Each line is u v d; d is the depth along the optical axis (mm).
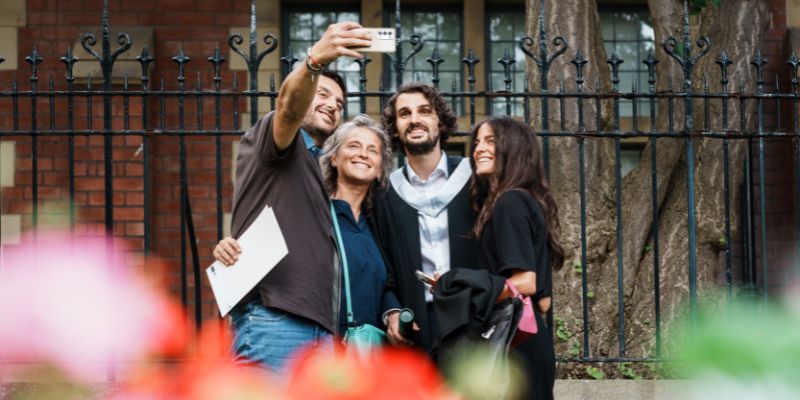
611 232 6227
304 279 3213
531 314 3158
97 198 7762
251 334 3209
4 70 7945
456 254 3658
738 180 6508
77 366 4820
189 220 4777
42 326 5383
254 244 3219
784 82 7977
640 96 4906
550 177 6191
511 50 8523
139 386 4625
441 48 8508
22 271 7668
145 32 7973
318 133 3768
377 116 8242
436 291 3170
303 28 8477
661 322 6062
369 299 3555
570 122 6223
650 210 6324
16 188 7824
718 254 6367
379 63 8289
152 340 6691
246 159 3354
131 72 7781
